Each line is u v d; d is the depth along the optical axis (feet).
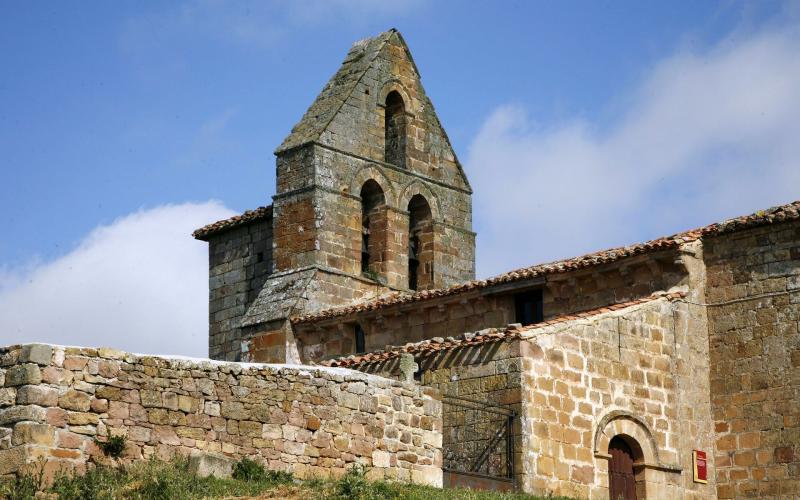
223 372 88.43
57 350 81.61
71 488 78.33
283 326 138.41
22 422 79.56
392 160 153.58
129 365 84.23
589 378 111.14
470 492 91.91
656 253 119.96
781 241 118.73
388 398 96.84
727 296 120.67
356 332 137.69
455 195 156.04
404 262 148.77
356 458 93.71
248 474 86.33
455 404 107.86
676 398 117.08
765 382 117.50
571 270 123.03
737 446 118.01
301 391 91.86
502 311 127.95
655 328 117.39
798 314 116.67
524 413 105.19
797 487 114.21
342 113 147.43
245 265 153.48
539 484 104.68
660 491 113.91
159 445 84.43
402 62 155.33
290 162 146.10
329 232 143.33
